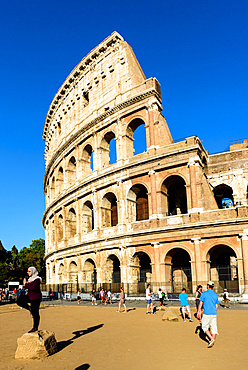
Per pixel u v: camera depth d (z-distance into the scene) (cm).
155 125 5512
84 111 6962
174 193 5803
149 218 5262
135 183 5547
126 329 2406
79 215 6519
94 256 5934
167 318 2756
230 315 3067
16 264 13988
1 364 1482
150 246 5178
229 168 5775
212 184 5800
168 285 4981
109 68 6494
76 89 7306
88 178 6378
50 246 8256
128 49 6256
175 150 5112
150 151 5428
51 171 8369
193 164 5019
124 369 1388
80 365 1452
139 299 5081
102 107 6400
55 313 3922
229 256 5231
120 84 6181
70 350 1733
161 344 1852
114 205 6225
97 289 5659
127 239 5394
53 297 6756
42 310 4434
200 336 2053
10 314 4116
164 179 5259
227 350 1684
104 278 5641
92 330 2403
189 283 4919
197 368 1384
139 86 5856
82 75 7138
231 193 6322
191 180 4975
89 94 6856
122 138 5888
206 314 1758
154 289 4934
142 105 5697
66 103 7738
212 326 1748
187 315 3038
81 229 6406
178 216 5006
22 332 2458
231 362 1466
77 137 6869
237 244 4566
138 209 5856
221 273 5112
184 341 1914
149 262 5647
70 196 6838
